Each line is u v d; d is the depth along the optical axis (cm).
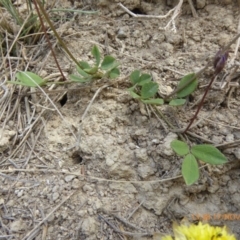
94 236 8
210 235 7
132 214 8
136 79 9
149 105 9
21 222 8
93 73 9
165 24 10
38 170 8
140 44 10
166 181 8
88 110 9
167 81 9
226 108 9
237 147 8
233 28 10
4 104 9
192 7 10
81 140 8
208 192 8
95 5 11
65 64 10
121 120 9
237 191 8
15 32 10
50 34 10
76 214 8
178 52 10
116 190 8
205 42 10
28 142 9
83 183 8
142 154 8
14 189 8
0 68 10
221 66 7
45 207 8
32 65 10
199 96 9
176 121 9
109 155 8
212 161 8
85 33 10
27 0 10
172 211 8
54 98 9
